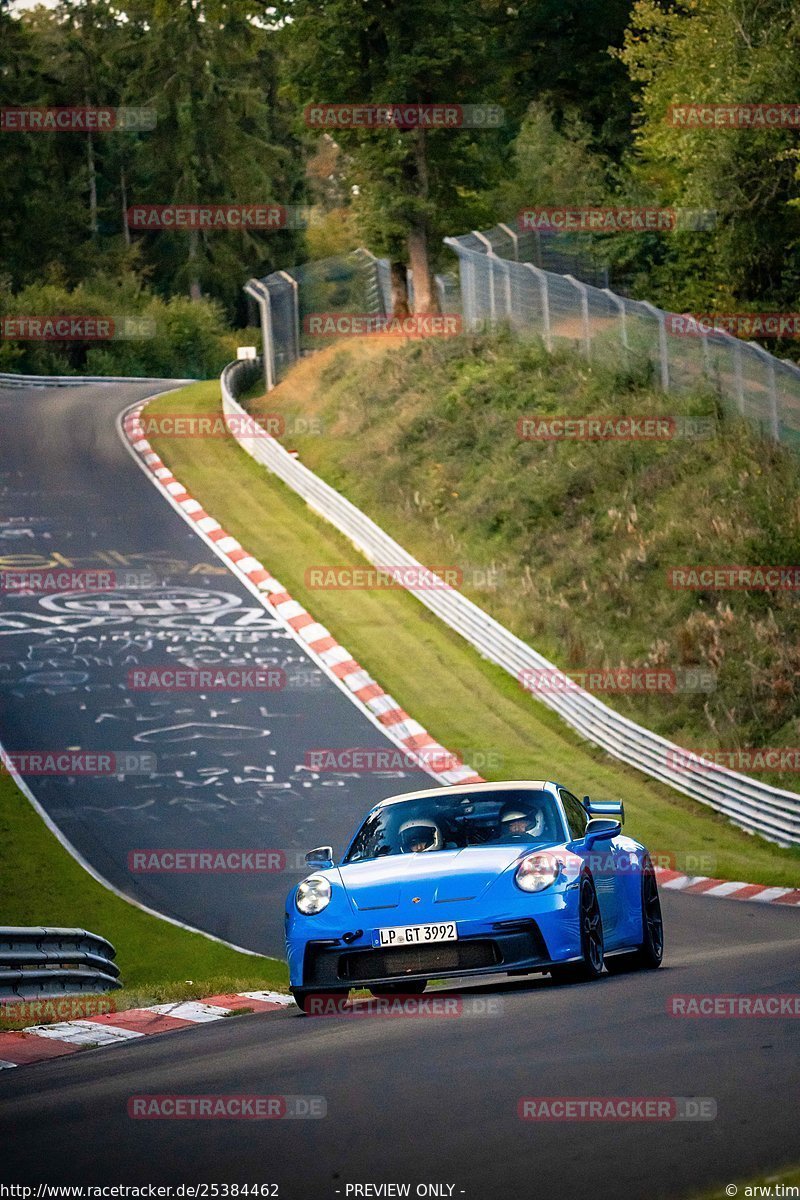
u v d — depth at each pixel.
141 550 142.38
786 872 77.25
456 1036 24.84
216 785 90.19
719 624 107.31
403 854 34.81
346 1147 16.81
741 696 101.88
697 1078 19.25
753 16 141.88
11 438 190.50
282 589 130.75
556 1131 16.78
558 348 158.88
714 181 139.50
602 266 181.50
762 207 140.75
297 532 147.50
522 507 135.50
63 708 102.62
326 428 175.50
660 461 129.75
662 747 94.50
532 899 32.00
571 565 124.31
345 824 84.19
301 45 185.00
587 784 94.56
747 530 115.12
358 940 32.09
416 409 163.75
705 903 70.06
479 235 184.75
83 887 73.25
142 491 163.25
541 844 34.25
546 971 32.81
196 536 147.00
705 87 141.88
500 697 109.44
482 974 31.70
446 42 179.00
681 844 84.50
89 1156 17.58
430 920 31.81
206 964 60.41
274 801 87.94
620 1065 20.55
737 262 147.25
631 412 138.00
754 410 127.19
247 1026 31.80
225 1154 17.05
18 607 124.81
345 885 33.25
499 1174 15.09
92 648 114.81
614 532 125.75
